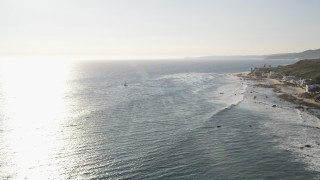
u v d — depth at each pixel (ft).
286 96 332.60
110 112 259.60
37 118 237.04
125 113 255.50
